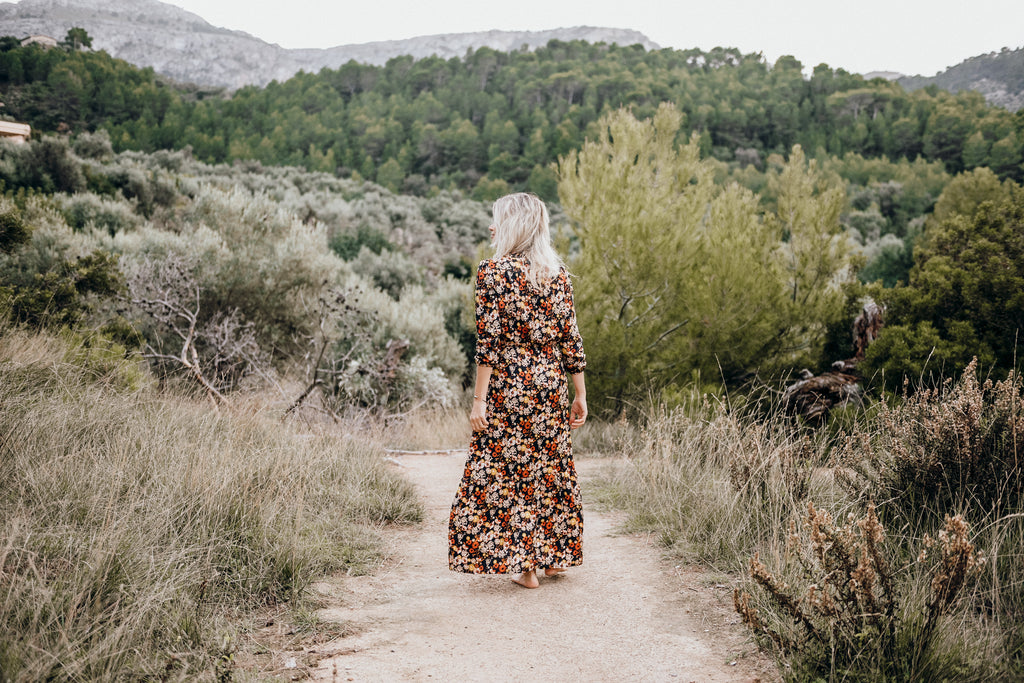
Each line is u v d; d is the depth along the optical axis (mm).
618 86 161125
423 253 41406
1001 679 1836
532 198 2830
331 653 2180
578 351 2891
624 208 8336
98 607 2023
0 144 17672
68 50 84250
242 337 8672
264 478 3674
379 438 7742
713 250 8516
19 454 3154
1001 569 2346
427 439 8617
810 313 8227
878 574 2094
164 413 4848
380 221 42406
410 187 118688
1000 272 5691
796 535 2180
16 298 6211
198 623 2160
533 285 2764
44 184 17641
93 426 3891
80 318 6754
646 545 3430
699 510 3516
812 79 162625
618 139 8719
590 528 3822
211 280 10742
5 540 2260
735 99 151750
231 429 4797
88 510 2727
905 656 1861
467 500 2807
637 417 7617
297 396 8273
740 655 2184
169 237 11461
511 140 136125
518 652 2240
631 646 2287
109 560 2240
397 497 4293
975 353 5441
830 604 1940
